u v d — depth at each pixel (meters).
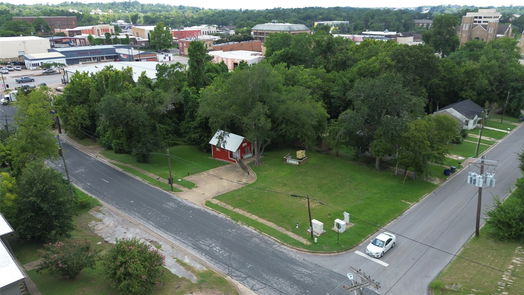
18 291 24.25
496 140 65.50
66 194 34.12
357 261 31.98
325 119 58.34
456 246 33.88
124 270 25.91
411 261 31.81
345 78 69.19
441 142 48.53
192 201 43.47
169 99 55.88
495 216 34.78
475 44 107.94
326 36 92.12
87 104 65.62
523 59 123.44
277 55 88.69
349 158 57.16
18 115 46.12
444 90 79.06
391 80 50.38
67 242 30.39
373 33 184.25
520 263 30.53
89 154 59.97
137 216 40.09
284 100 54.81
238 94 51.22
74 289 27.30
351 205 42.00
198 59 72.31
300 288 28.70
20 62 142.62
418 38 183.00
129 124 52.69
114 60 152.62
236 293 27.83
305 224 37.88
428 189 46.16
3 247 27.03
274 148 61.94
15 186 33.72
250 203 42.66
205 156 59.03
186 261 31.95
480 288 27.70
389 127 47.25
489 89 78.62
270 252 33.44
